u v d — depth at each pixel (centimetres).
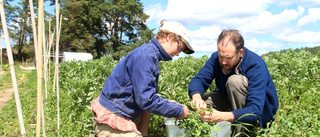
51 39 338
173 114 242
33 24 222
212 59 333
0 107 747
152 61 237
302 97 520
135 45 5925
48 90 892
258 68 275
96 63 723
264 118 289
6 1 5219
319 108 420
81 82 403
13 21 5462
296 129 263
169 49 247
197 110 262
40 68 214
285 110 455
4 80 1625
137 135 241
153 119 385
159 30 252
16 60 5053
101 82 643
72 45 5253
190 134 256
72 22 5194
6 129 476
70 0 5250
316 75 658
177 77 457
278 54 686
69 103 557
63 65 1016
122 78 242
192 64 674
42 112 256
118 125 241
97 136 271
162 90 378
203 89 327
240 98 284
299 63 633
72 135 368
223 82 321
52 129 416
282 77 621
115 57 5969
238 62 288
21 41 5622
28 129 471
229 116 254
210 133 262
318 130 264
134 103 247
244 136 298
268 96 286
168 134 272
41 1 205
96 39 5972
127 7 6197
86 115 372
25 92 1030
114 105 245
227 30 271
